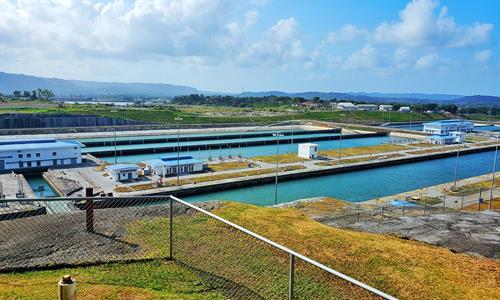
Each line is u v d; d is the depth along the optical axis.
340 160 66.56
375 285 9.87
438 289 9.92
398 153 76.12
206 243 10.98
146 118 124.44
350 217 21.52
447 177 59.16
